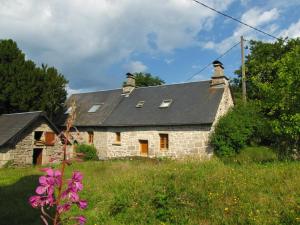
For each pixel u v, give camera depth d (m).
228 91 25.48
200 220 6.98
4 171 18.14
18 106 28.50
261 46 30.59
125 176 11.27
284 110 14.04
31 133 23.45
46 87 30.50
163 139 23.75
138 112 26.25
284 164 11.88
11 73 27.86
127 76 30.16
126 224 7.36
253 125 20.09
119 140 26.25
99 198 9.35
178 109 24.27
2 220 8.27
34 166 22.02
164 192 8.31
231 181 9.13
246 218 6.69
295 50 14.05
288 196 7.72
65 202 2.81
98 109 29.77
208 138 21.48
